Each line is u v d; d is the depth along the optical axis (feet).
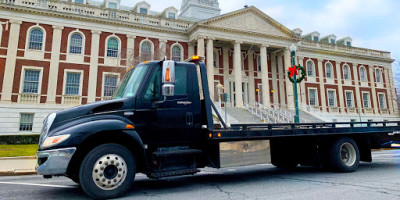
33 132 76.59
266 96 100.73
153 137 17.03
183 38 100.27
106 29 89.76
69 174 15.83
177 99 18.34
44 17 82.89
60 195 16.98
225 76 105.40
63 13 83.97
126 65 77.41
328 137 24.77
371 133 26.68
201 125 19.15
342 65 129.80
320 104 119.85
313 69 121.39
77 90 84.53
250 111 89.45
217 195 16.28
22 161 39.27
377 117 131.75
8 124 74.69
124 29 92.02
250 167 31.78
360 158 26.53
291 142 23.94
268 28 106.52
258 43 103.71
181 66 19.27
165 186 19.63
